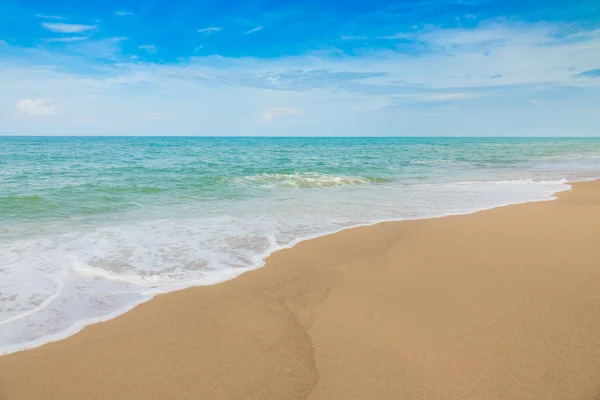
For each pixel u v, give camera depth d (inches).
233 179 636.7
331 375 121.6
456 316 157.8
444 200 461.4
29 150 1407.5
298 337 145.4
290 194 514.6
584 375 115.3
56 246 253.9
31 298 174.2
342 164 977.5
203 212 380.5
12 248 247.6
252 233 296.5
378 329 149.7
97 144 2192.4
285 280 202.4
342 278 205.8
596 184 605.6
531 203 429.4
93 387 115.4
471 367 122.1
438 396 109.4
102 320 156.6
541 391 109.0
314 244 267.6
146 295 181.3
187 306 170.7
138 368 125.2
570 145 2615.7
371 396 110.7
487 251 246.7
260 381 119.0
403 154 1423.5
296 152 1508.4
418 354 131.0
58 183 535.5
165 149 1636.3
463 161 1122.0
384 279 202.8
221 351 135.8
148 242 267.4
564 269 209.2
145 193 490.3
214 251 249.1
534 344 133.8
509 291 181.3
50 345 137.6
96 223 325.4
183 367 126.0
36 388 114.5
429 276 205.5
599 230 293.7
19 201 400.5
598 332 140.6
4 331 145.6
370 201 454.3
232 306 171.5
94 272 207.9
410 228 312.2
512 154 1498.5
